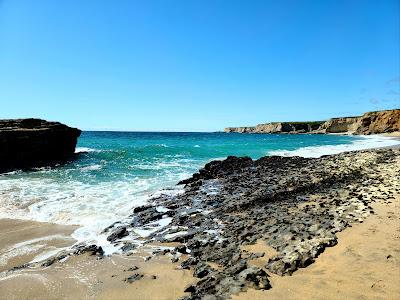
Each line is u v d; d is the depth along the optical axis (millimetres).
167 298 6543
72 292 7000
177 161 33125
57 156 37562
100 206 15031
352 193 14078
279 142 68062
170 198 16469
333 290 6188
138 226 12039
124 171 26125
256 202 14336
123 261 8711
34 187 19328
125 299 6598
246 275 6891
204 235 10305
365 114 115500
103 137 102938
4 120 35750
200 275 7449
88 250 9461
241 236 9766
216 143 64125
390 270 6723
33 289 7180
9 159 30578
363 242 8359
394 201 12211
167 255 8945
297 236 9156
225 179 21844
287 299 6016
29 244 10383
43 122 38219
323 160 27922
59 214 13711
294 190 16219
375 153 29938
